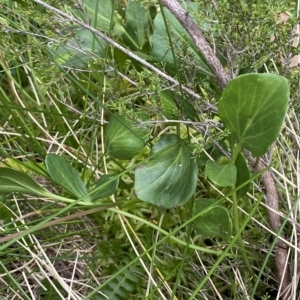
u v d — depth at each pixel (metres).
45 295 0.42
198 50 0.32
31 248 0.42
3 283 0.42
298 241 0.36
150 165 0.32
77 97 0.54
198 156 0.34
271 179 0.33
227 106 0.26
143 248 0.39
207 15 0.29
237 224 0.31
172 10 0.29
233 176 0.28
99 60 0.33
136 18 0.45
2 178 0.30
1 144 0.45
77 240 0.44
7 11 0.34
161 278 0.37
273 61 0.35
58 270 0.42
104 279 0.41
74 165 0.47
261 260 0.37
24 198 0.43
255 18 0.27
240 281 0.36
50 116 0.52
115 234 0.43
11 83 0.51
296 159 0.39
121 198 0.45
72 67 0.37
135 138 0.35
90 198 0.34
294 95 0.32
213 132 0.34
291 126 0.36
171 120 0.31
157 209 0.43
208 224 0.31
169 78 0.31
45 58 0.34
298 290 0.36
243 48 0.29
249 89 0.25
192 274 0.40
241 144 0.28
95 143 0.49
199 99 0.31
